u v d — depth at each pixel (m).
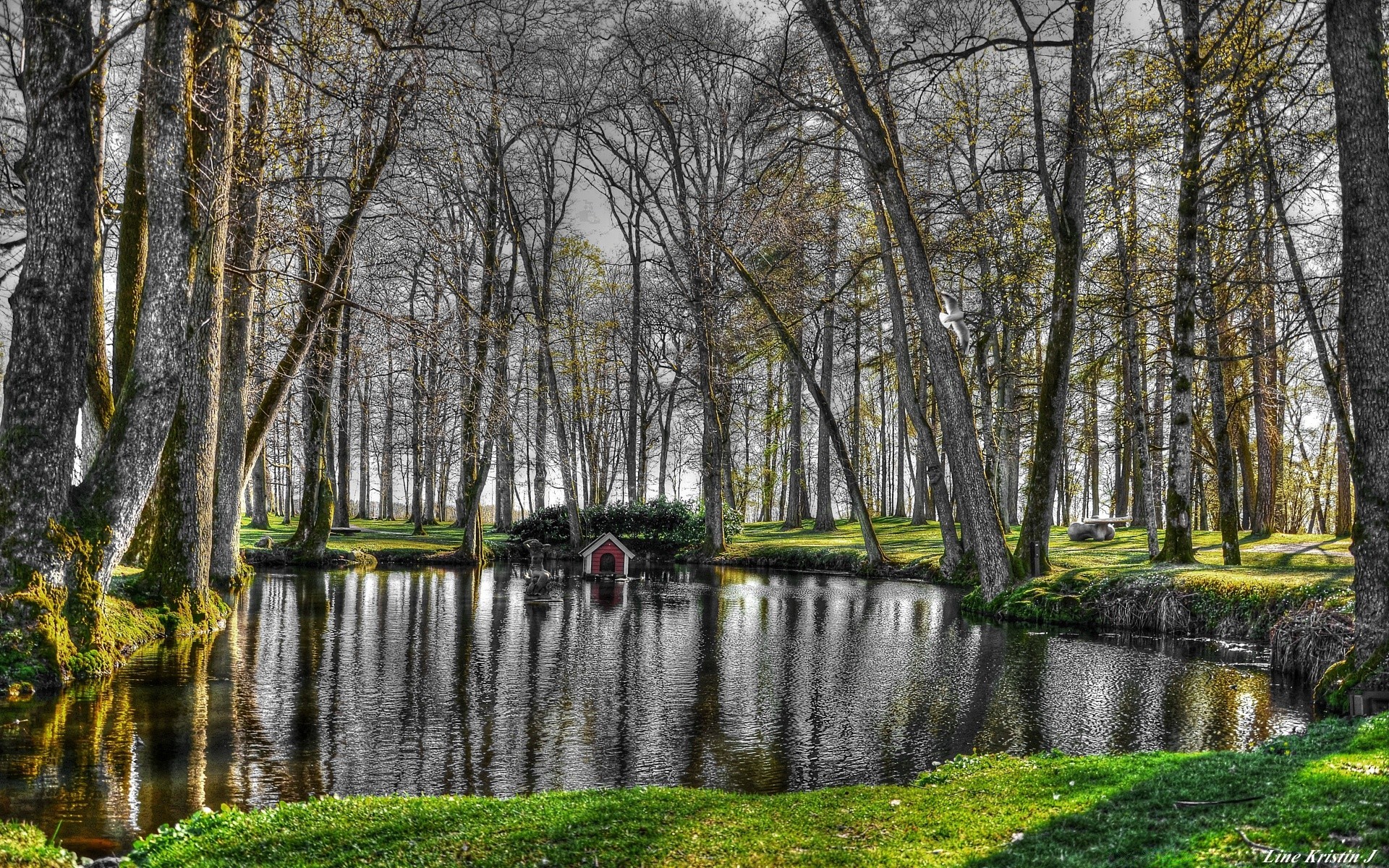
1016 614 21.33
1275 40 15.98
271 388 24.66
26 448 12.66
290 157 19.53
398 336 22.09
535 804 6.96
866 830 6.07
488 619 19.88
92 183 13.17
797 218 31.83
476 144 23.56
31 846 6.32
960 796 6.94
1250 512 35.34
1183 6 18.92
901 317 29.16
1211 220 22.84
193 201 14.74
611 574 30.81
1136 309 24.30
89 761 9.12
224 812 6.98
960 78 27.25
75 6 12.67
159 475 17.59
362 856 5.87
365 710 11.41
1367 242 11.39
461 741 10.09
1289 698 12.55
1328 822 5.19
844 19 22.48
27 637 12.28
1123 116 21.88
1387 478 11.45
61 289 12.81
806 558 36.16
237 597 22.28
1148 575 20.08
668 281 40.31
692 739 10.37
